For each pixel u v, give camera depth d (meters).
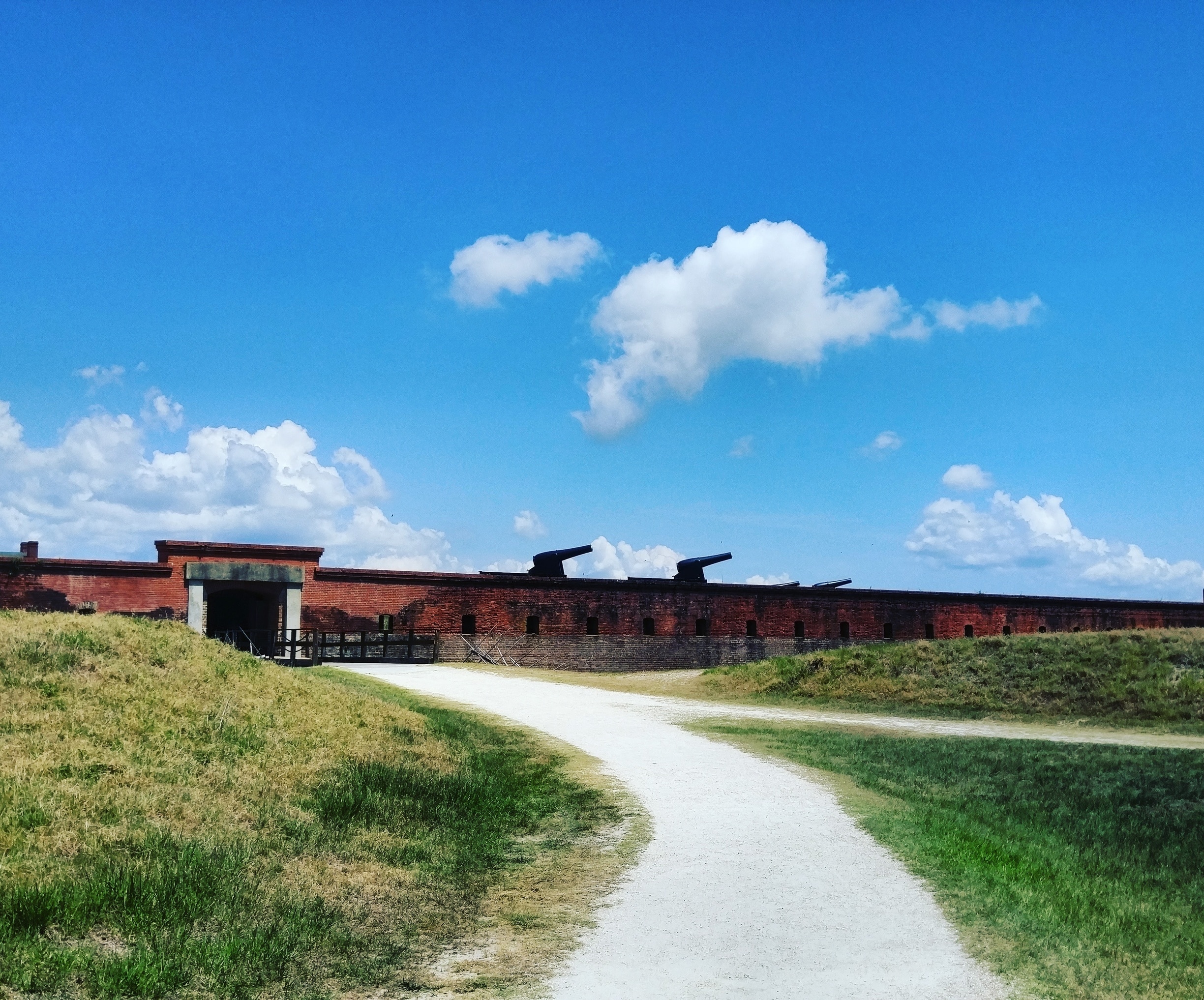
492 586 44.56
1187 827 14.89
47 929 8.18
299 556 41.00
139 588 38.25
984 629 56.09
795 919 9.48
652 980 7.95
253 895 9.57
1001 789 17.27
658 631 47.81
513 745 20.22
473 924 9.46
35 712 13.98
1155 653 30.97
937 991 7.72
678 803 14.85
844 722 27.17
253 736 15.73
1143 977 8.27
